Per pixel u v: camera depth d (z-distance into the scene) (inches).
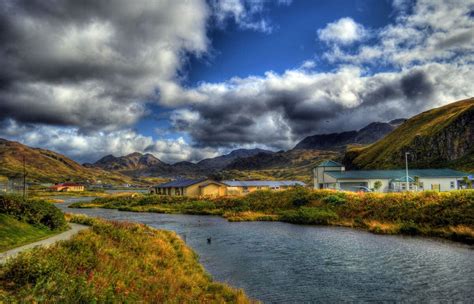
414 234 1615.4
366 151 7135.8
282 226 2025.1
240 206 2940.5
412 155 5625.0
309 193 2699.3
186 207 3245.6
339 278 924.6
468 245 1328.7
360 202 2220.7
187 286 724.0
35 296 450.9
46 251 639.1
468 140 5054.1
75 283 517.7
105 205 3924.7
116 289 573.6
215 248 1359.5
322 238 1556.3
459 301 738.2
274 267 1048.2
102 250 758.5
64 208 3875.5
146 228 1365.7
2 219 970.7
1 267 548.1
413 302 740.0
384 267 1024.2
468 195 1747.0
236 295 722.2
